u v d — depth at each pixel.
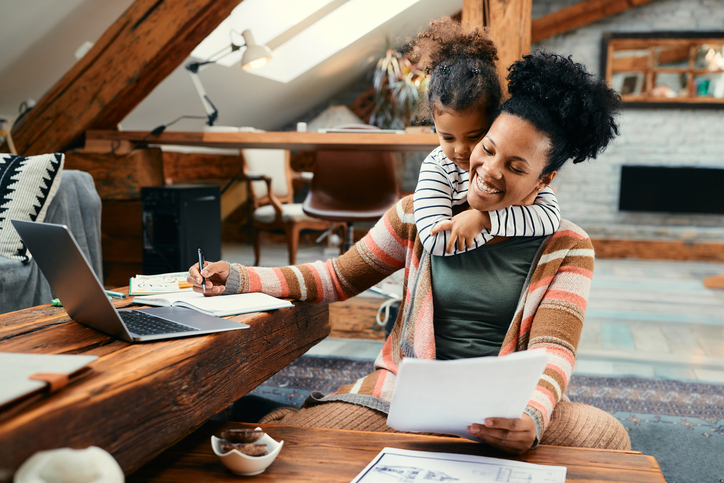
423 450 0.68
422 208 0.90
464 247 0.80
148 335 0.70
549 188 0.93
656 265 5.05
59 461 0.42
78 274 0.66
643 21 5.49
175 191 2.64
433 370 0.56
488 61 0.83
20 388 0.48
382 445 0.70
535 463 0.64
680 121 5.43
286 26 4.26
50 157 2.00
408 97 5.25
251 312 0.87
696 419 1.69
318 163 3.44
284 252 5.30
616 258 5.43
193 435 0.73
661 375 2.12
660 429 1.61
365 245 1.05
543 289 0.86
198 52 3.73
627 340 2.61
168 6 2.64
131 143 2.92
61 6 2.71
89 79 2.82
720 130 5.37
